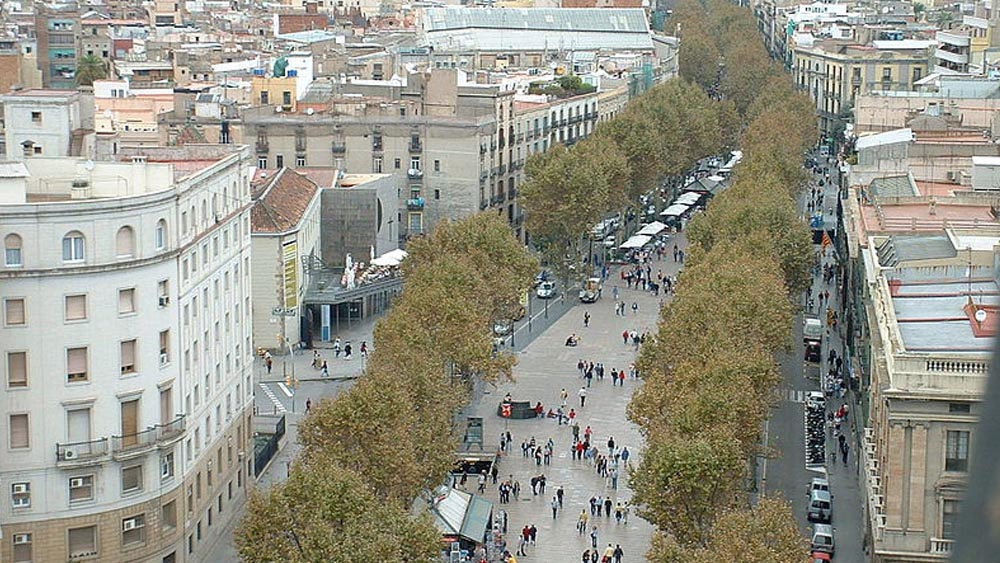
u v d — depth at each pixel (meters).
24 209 136.88
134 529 148.12
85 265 140.50
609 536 179.62
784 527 129.88
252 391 192.62
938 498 138.88
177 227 152.25
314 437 156.00
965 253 182.88
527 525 182.88
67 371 141.38
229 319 178.75
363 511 131.88
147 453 147.38
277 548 129.75
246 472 188.12
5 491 140.12
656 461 146.75
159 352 149.25
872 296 189.38
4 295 137.62
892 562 140.25
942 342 148.62
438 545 130.88
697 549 131.75
